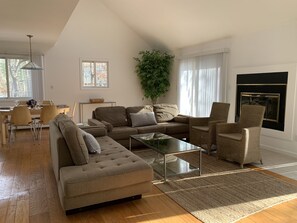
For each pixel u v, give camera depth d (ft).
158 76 24.20
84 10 22.82
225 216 7.27
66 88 22.91
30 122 16.29
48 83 22.17
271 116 14.60
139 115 15.53
